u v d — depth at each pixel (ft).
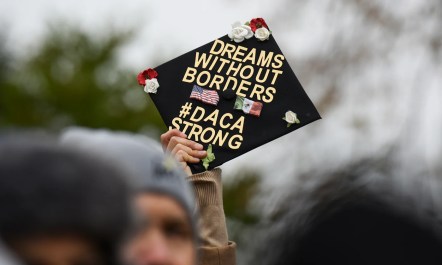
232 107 29.19
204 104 29.25
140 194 14.07
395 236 11.87
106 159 9.46
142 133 93.56
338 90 67.51
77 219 9.07
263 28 29.91
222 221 23.99
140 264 13.74
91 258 9.19
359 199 12.23
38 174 9.06
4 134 10.03
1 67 98.48
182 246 14.55
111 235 9.23
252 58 29.73
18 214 8.97
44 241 9.05
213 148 28.78
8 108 95.81
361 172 15.03
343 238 11.81
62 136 14.42
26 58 98.07
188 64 29.76
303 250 11.86
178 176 14.65
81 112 94.48
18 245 9.04
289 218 12.30
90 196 9.14
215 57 29.84
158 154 14.62
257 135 28.91
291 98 29.19
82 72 95.25
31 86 95.40
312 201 12.80
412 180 13.24
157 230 14.33
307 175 17.83
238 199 79.61
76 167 9.18
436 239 12.04
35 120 94.94
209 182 24.40
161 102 29.35
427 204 12.78
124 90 94.32
